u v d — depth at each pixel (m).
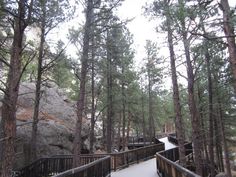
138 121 36.00
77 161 12.47
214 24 7.52
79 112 13.02
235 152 32.56
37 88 13.79
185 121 31.75
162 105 42.44
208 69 16.47
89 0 13.23
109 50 16.27
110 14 13.42
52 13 9.98
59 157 14.94
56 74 16.34
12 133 7.79
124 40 20.42
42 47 13.65
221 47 11.14
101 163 11.47
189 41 8.24
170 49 13.05
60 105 22.69
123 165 18.17
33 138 13.62
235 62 7.42
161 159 13.30
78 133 12.80
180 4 7.30
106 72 19.64
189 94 12.89
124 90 25.64
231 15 7.26
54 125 18.69
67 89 35.28
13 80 8.03
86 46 13.40
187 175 6.69
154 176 14.34
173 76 13.23
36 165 13.78
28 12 8.40
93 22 13.22
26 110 19.28
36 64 22.44
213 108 20.27
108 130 22.00
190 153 22.70
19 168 13.76
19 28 8.23
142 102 33.72
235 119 23.89
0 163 10.25
